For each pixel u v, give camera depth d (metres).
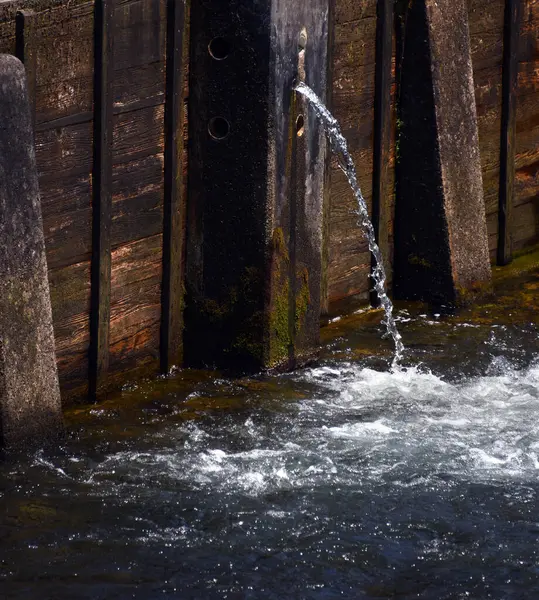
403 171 15.19
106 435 11.28
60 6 10.92
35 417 10.86
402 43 14.80
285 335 12.86
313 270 13.09
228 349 12.80
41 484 10.33
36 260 10.72
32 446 10.85
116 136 11.78
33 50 10.69
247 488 10.45
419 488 10.57
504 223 17.00
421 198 15.14
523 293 16.05
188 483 10.49
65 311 11.62
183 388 12.45
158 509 10.05
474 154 15.48
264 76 11.95
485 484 10.68
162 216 12.48
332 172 14.23
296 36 12.22
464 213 15.37
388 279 15.45
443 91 14.88
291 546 9.64
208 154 12.38
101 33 11.27
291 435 11.48
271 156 12.15
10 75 10.30
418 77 14.82
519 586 9.26
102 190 11.62
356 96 14.44
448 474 10.83
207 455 11.01
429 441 11.47
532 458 11.18
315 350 13.34
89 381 12.00
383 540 9.78
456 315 15.09
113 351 12.27
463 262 15.38
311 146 12.67
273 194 12.27
